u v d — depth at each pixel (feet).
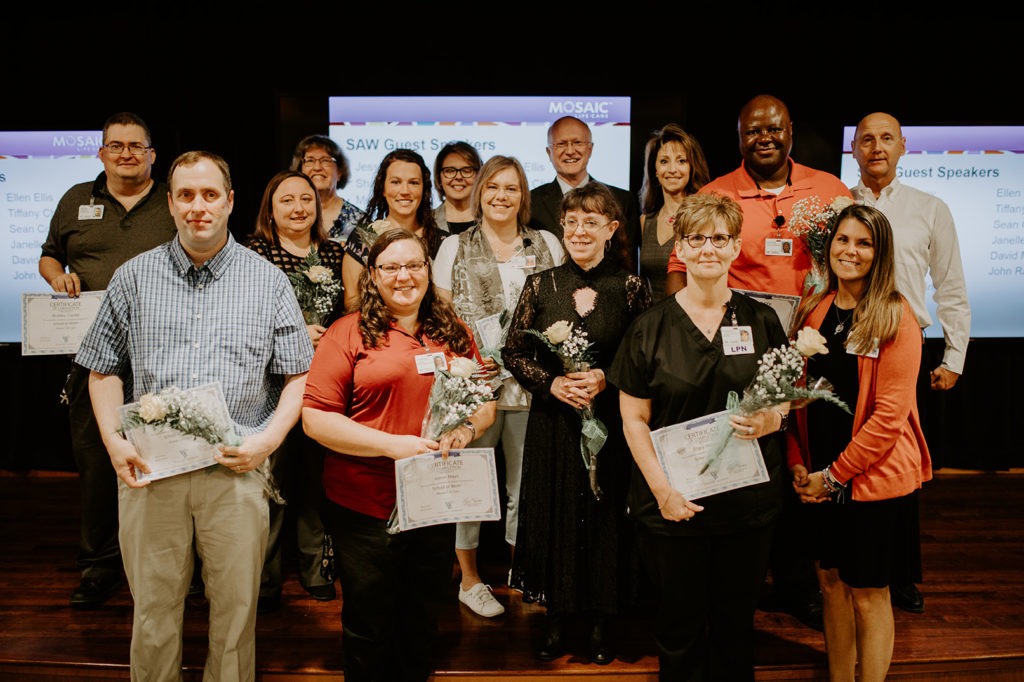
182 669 8.14
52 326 9.86
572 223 8.32
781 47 14.65
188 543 7.44
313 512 9.97
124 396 7.65
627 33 14.57
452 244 9.95
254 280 7.59
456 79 14.60
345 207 12.13
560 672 8.46
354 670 7.55
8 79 14.82
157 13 14.51
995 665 8.82
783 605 9.84
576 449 8.45
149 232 10.36
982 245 15.65
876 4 14.56
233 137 14.80
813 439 8.00
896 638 9.18
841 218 7.66
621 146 14.57
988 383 15.80
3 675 8.63
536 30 14.53
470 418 7.56
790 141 9.78
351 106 14.51
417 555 7.50
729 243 7.07
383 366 7.20
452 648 8.95
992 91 14.99
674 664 7.56
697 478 7.13
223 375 7.30
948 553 11.75
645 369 7.41
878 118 10.43
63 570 11.01
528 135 14.62
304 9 14.44
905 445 7.66
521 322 8.68
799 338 6.82
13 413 15.65
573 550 8.41
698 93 14.78
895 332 7.35
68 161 15.14
